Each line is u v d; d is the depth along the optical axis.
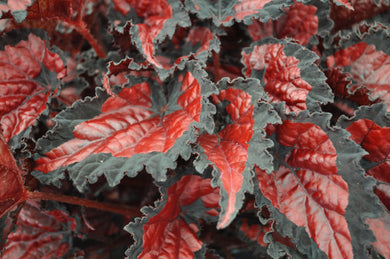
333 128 0.50
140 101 0.52
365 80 0.56
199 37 0.55
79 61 0.59
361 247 0.48
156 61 0.52
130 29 0.53
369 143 0.52
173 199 0.53
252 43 0.55
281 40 0.54
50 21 0.57
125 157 0.49
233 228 0.57
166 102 0.53
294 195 0.51
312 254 0.49
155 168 0.48
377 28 0.56
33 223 0.55
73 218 0.56
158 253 0.51
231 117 0.51
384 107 0.51
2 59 0.54
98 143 0.50
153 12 0.55
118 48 0.56
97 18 0.58
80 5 0.56
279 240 0.50
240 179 0.47
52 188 0.55
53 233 0.56
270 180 0.51
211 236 0.56
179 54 0.55
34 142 0.53
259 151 0.48
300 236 0.49
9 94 0.53
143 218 0.51
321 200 0.50
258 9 0.54
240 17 0.54
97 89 0.51
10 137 0.52
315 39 0.57
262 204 0.50
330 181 0.50
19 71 0.54
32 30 0.55
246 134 0.49
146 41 0.53
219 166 0.48
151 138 0.50
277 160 0.52
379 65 0.56
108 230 0.58
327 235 0.49
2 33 0.54
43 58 0.55
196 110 0.49
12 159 0.51
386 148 0.51
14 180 0.51
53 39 0.58
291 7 0.57
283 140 0.52
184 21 0.53
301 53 0.53
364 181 0.49
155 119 0.52
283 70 0.54
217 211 0.54
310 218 0.50
